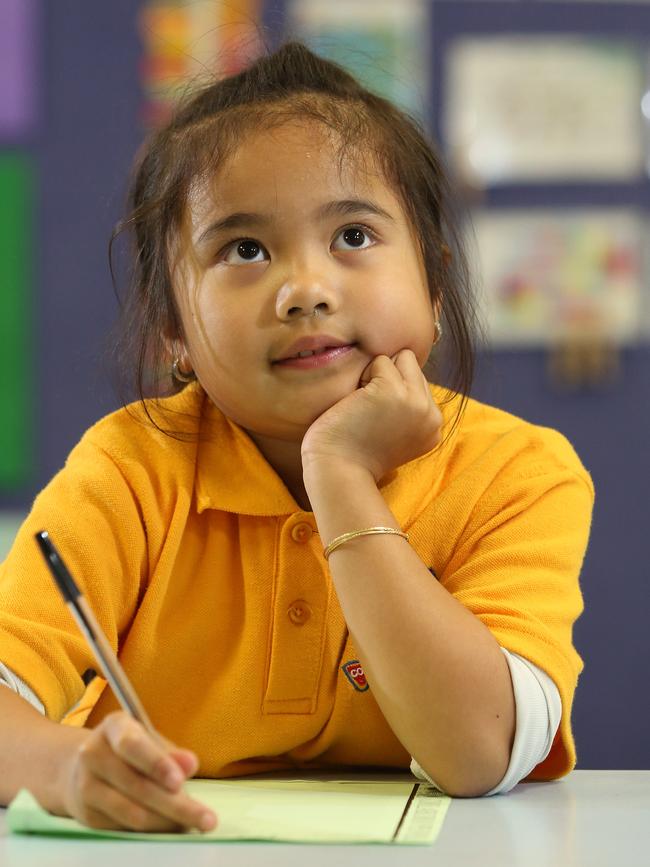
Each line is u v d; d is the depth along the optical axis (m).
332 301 1.17
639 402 3.74
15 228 3.71
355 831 0.90
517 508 1.26
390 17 3.70
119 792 0.88
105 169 3.71
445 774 1.06
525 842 0.87
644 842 0.87
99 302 3.71
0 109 3.71
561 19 3.75
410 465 1.28
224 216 1.20
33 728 1.02
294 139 1.21
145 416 1.33
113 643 1.24
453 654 1.07
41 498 1.28
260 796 1.05
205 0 3.69
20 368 3.71
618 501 3.72
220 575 1.27
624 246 3.73
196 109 1.33
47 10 3.71
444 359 1.51
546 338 3.73
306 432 1.21
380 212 1.23
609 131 3.74
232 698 1.23
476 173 3.73
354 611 1.09
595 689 3.70
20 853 0.83
